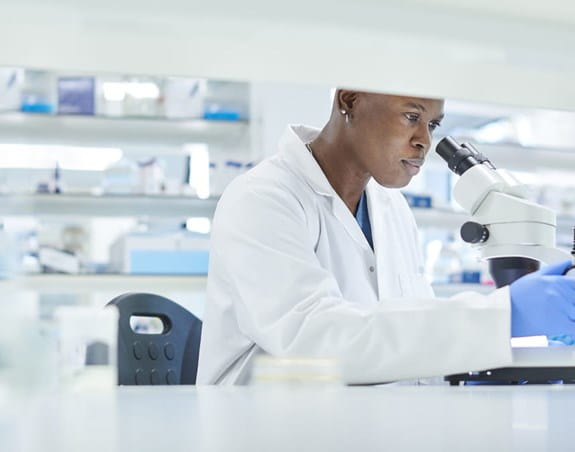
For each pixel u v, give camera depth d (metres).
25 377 0.99
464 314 1.57
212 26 0.97
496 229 1.91
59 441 0.71
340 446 0.70
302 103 5.13
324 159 2.29
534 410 0.97
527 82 1.22
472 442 0.74
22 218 4.98
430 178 5.51
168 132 5.20
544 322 1.54
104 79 5.00
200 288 4.70
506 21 1.07
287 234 1.99
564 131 5.52
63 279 4.59
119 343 2.00
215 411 0.92
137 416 0.87
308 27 1.00
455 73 1.17
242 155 5.26
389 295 2.32
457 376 1.67
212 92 5.23
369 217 2.38
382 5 1.00
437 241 5.15
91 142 5.22
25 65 1.00
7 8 0.91
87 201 4.99
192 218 5.17
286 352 1.72
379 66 1.11
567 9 1.05
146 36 0.99
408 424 0.83
